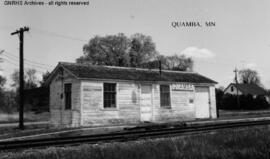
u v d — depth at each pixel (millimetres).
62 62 23906
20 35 25969
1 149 11312
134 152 9594
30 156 9758
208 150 9781
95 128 20203
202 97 29219
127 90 24312
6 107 55500
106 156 9172
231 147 10469
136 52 59562
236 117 30422
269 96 88562
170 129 17391
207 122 24562
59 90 24297
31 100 50031
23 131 20953
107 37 58250
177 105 27109
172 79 27188
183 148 10297
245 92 85188
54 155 9703
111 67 26125
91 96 22297
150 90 25812
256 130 15062
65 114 23328
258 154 8750
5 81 68625
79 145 12211
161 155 9156
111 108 23188
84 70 23312
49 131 19281
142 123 23578
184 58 76312
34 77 83250
